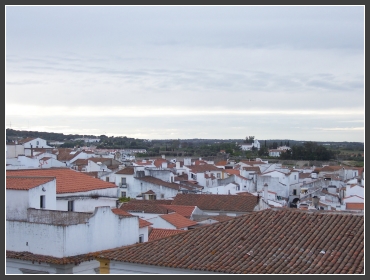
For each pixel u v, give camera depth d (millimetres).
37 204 35656
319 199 86938
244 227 29062
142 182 88000
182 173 113312
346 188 93750
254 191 101250
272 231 28234
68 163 131500
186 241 28391
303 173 127500
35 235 32531
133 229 36406
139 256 27328
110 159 129000
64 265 30922
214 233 28891
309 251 25766
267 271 24547
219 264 25625
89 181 42156
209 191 93562
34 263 31891
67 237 31797
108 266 27750
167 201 68938
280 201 90750
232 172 120562
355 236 26453
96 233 33656
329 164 176000
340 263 24438
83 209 40125
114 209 41812
